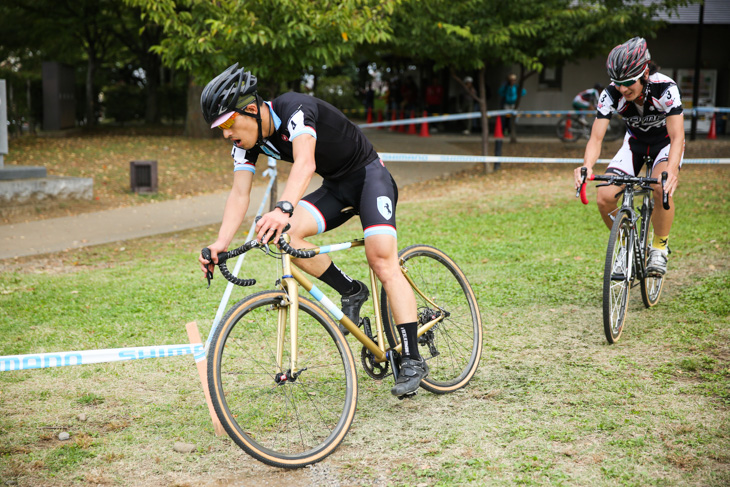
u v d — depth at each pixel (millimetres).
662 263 4426
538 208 9023
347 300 3289
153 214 10070
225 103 2633
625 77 3994
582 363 3707
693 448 2705
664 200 3957
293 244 3025
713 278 5121
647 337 4051
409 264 3482
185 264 6688
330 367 3811
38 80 25594
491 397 3338
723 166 13297
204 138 18875
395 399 3387
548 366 3693
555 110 24031
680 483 2461
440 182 13242
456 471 2637
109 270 6527
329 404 3340
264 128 2793
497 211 9031
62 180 10492
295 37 7957
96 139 17641
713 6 21625
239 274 6043
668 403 3131
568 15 13133
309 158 2705
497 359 3854
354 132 3037
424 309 3510
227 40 8031
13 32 25594
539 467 2623
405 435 2979
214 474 2723
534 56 14078
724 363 3553
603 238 6969
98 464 2799
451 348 3705
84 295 5484
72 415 3270
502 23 12922
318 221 3094
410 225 8297
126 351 2893
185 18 8086
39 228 8969
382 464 2738
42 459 2834
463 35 11992
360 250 6820
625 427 2910
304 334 4250
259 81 8836
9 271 6633
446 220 8547
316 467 2750
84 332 4523
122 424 3154
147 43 26953
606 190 4477
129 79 33562
